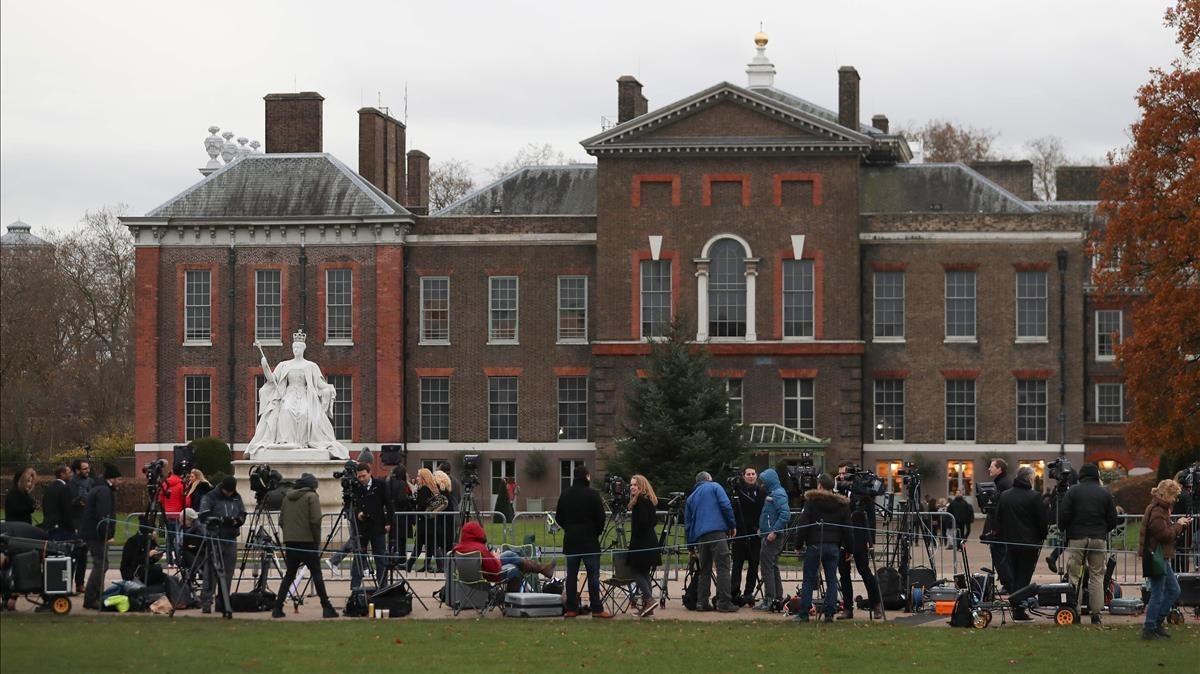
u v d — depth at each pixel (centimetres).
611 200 7612
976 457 7538
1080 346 7519
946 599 3512
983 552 5350
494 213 8250
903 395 7588
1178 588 3103
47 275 11494
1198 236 6131
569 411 7762
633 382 6862
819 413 7494
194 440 7362
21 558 3272
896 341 7588
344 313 7788
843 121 8281
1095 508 3328
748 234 7550
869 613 3497
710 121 7550
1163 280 6328
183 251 7856
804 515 3319
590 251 7769
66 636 2902
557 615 3378
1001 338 7562
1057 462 3847
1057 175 9706
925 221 7581
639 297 7594
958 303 7594
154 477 3612
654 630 3145
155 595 3394
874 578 3384
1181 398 6138
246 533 4912
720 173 7562
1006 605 3412
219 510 3359
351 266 7781
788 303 7556
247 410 7819
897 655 2867
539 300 7781
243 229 7812
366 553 3556
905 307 7594
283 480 4722
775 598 3488
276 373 5062
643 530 3388
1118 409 8406
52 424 11088
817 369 7500
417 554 3906
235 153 8956
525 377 7769
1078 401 7512
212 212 7888
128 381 11675
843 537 3300
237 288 7825
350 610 3359
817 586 3647
